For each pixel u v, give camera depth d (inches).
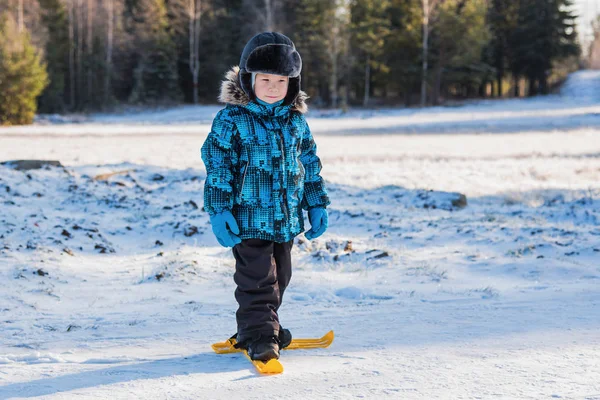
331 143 1034.1
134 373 113.1
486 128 1375.5
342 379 103.7
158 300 193.0
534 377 101.2
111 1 2490.2
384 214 379.9
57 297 197.5
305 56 2425.0
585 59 3668.8
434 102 2362.2
